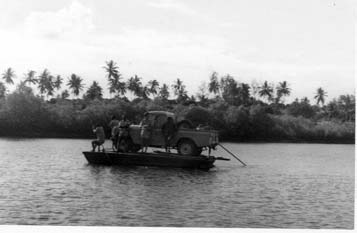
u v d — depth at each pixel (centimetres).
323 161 3431
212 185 1853
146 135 2370
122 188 1712
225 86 10819
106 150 2530
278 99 11850
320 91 12675
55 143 4841
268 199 1617
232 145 6100
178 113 8081
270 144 6838
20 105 7231
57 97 10550
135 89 11188
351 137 8525
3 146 4044
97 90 11681
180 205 1454
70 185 1764
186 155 2334
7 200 1477
